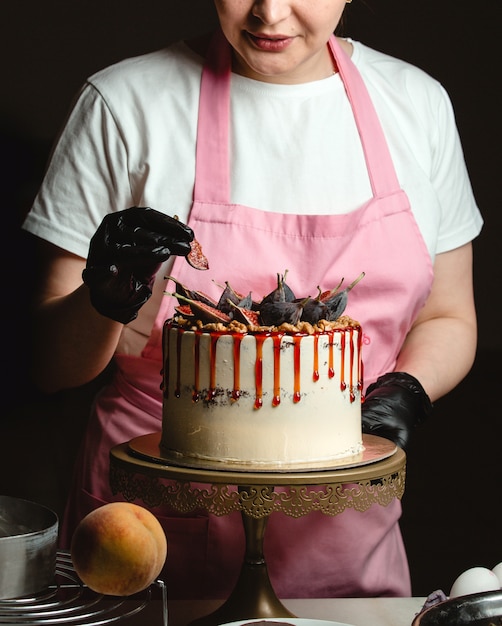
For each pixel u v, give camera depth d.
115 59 2.86
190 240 1.31
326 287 1.64
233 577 1.59
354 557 1.61
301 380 1.26
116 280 1.32
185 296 1.38
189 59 1.72
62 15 2.80
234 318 1.30
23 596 1.13
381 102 1.75
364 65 1.78
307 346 1.25
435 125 1.79
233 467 1.23
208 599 1.51
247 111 1.68
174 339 1.30
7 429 2.62
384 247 1.68
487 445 3.72
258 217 1.64
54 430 2.68
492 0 3.40
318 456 1.27
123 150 1.66
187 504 1.21
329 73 1.74
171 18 2.90
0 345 2.48
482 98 3.49
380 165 1.70
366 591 1.63
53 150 1.71
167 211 1.64
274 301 1.30
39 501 2.67
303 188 1.67
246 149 1.67
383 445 1.38
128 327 1.67
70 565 1.37
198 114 1.67
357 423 1.34
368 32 3.32
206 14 2.92
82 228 1.67
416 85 1.80
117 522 1.12
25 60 2.78
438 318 1.86
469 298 1.89
